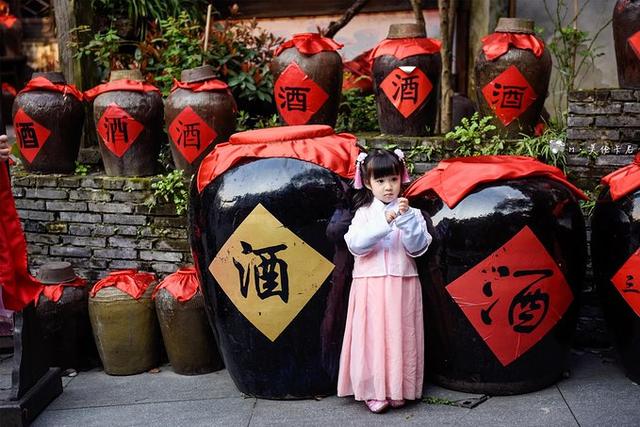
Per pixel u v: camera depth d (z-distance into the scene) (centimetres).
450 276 338
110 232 469
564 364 368
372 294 337
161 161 496
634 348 354
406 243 331
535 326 342
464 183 338
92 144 543
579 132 414
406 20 634
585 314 420
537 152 423
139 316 410
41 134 473
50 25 715
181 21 555
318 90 451
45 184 476
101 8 577
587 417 329
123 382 407
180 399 377
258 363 359
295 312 348
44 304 410
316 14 643
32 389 365
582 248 353
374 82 462
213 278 357
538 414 334
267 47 616
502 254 331
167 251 461
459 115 541
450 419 333
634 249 340
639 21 398
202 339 405
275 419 345
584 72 603
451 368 355
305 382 360
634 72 406
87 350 432
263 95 565
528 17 601
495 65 434
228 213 345
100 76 563
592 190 418
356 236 331
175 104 446
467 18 625
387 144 442
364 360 339
